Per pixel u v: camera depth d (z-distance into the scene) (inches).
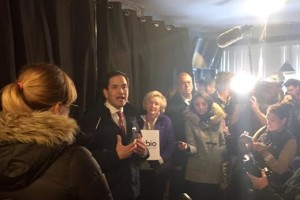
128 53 110.7
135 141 75.5
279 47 180.7
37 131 33.4
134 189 79.3
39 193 33.3
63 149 35.4
